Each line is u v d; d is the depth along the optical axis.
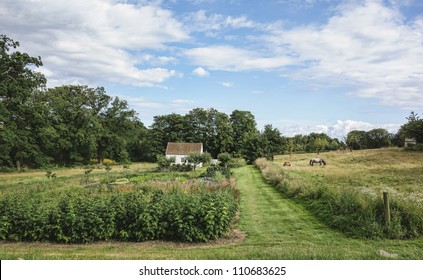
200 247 10.77
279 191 23.05
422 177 25.00
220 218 11.66
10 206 12.56
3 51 32.72
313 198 17.58
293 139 95.31
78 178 38.16
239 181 30.69
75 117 69.88
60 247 10.98
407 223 11.46
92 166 64.31
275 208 17.06
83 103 72.62
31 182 35.12
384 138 86.75
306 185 19.70
